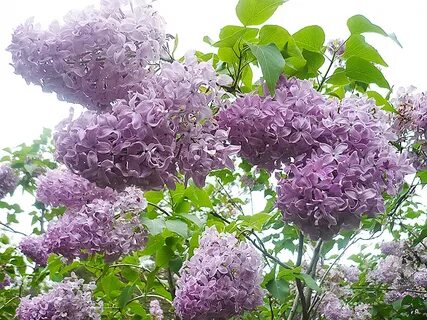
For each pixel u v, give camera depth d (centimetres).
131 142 36
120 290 88
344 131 41
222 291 55
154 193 75
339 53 54
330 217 38
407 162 42
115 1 39
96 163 35
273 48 44
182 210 75
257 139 42
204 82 38
